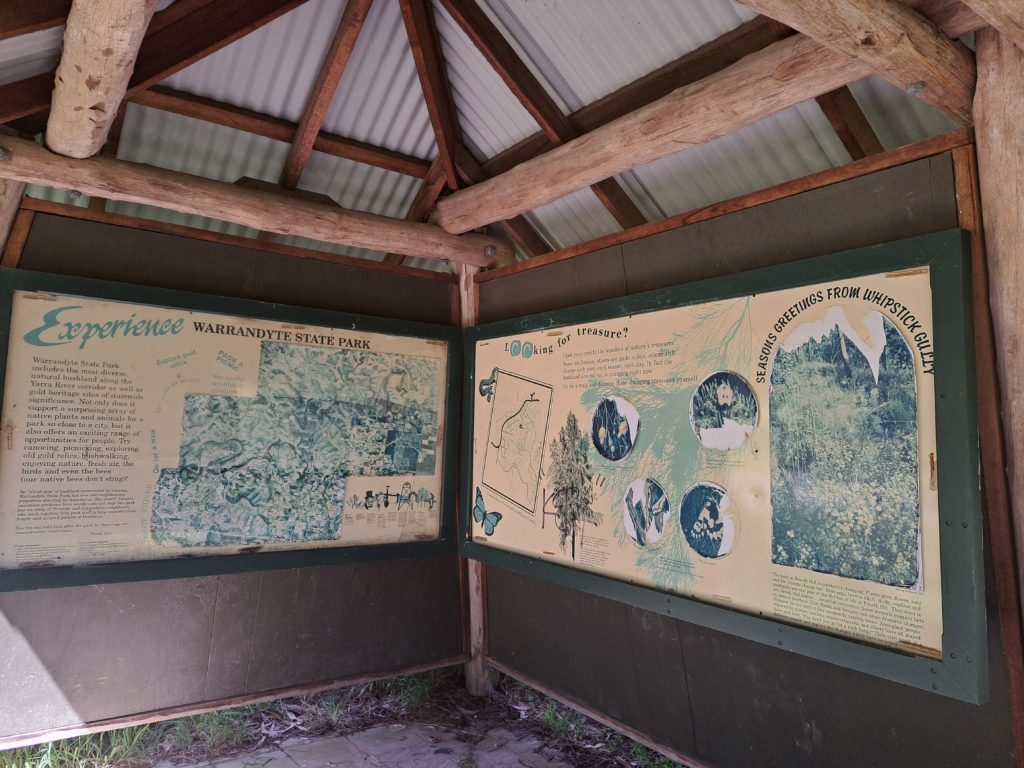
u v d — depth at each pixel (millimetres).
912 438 2170
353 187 4195
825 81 2322
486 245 4266
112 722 3225
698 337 2854
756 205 2732
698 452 2824
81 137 2795
